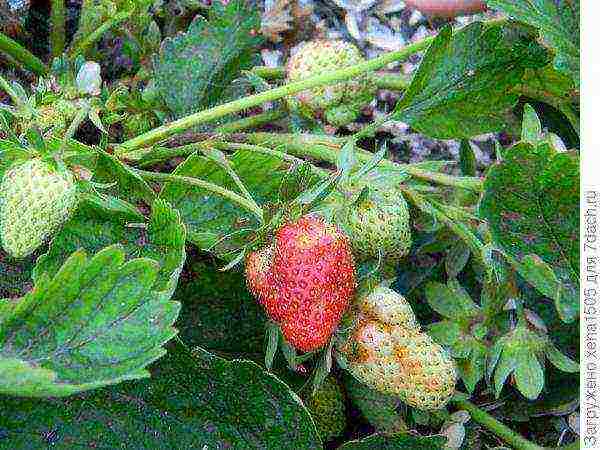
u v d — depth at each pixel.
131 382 0.19
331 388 0.22
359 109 0.22
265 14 0.28
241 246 0.18
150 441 0.19
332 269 0.17
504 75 0.21
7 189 0.17
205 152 0.20
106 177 0.19
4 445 0.18
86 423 0.18
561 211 0.19
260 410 0.19
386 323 0.18
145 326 0.16
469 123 0.22
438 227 0.22
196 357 0.19
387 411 0.22
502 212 0.19
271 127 0.27
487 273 0.21
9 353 0.16
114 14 0.23
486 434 0.23
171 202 0.20
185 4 0.27
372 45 0.29
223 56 0.23
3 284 0.20
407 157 0.28
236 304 0.22
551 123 0.26
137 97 0.23
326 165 0.25
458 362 0.21
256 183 0.21
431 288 0.22
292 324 0.18
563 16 0.20
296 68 0.22
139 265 0.16
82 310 0.16
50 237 0.19
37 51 0.27
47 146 0.17
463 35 0.20
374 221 0.19
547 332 0.23
